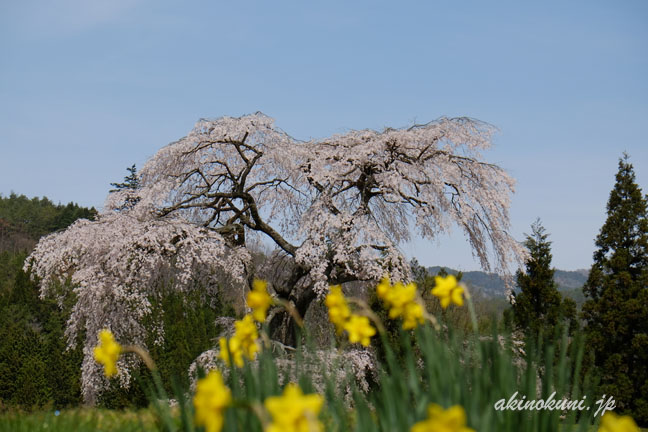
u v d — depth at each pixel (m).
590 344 17.44
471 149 14.18
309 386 3.11
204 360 11.30
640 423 17.42
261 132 14.06
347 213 13.13
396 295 2.97
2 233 81.94
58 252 12.20
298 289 15.57
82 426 4.53
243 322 2.94
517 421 2.80
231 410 2.48
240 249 13.37
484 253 14.21
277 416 1.56
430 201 13.27
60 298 13.13
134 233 12.15
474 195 13.69
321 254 12.79
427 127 14.21
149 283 13.28
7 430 4.43
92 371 12.38
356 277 13.34
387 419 2.63
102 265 12.38
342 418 2.99
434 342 2.92
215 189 15.01
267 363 3.14
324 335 14.85
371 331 2.90
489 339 3.30
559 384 3.08
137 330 12.91
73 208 85.81
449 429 1.42
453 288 3.13
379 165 13.93
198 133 13.73
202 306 16.48
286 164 13.97
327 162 14.71
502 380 2.87
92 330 12.39
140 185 14.07
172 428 3.15
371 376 12.55
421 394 2.78
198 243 12.71
